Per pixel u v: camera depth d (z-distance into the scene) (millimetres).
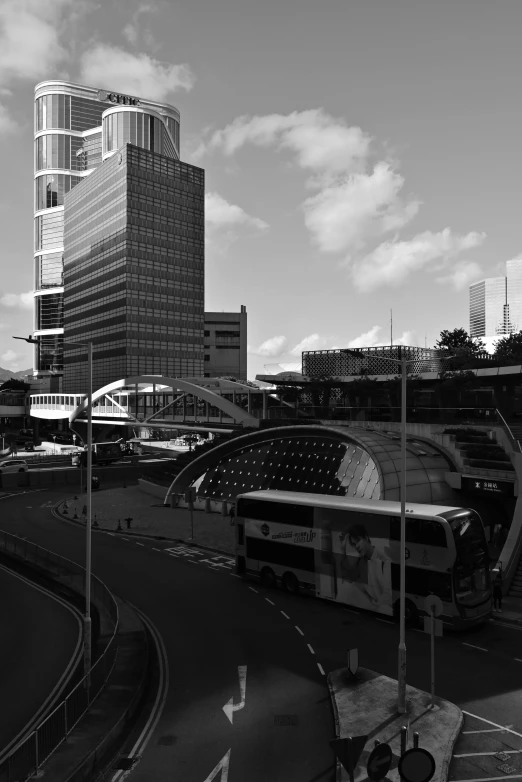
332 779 13953
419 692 18469
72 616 28906
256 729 16562
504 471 38062
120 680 19578
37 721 17734
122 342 143125
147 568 37188
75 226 170125
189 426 77312
